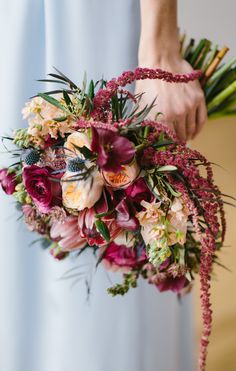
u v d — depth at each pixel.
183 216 0.82
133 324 1.22
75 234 0.90
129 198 0.82
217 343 1.75
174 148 0.84
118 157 0.76
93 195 0.79
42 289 1.21
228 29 1.59
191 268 0.95
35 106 0.87
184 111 0.99
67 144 0.83
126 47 1.09
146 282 1.23
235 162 1.72
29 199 0.89
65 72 1.07
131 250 0.96
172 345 1.29
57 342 1.20
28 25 1.08
